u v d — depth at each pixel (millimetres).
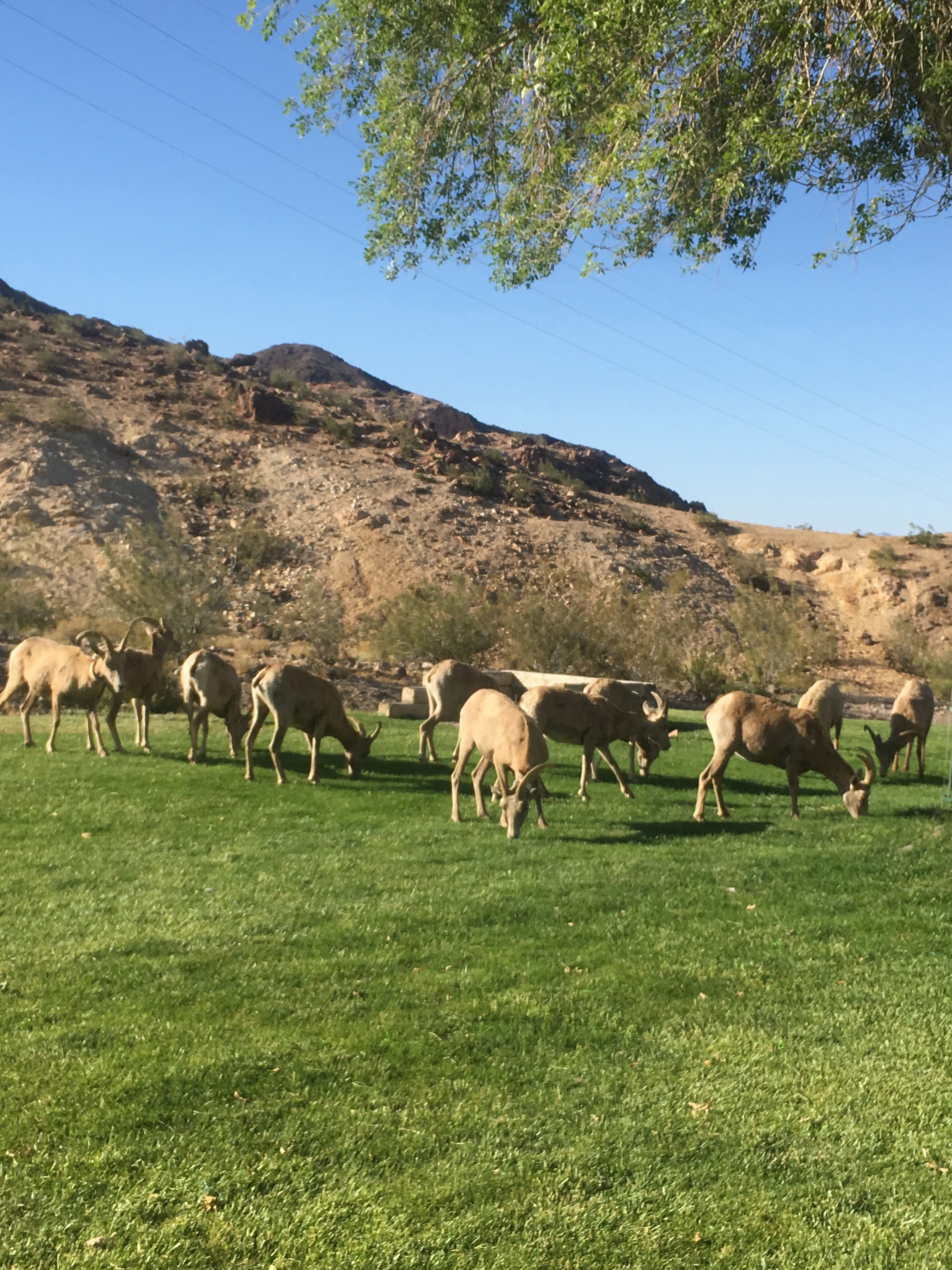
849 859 10195
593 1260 3895
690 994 6625
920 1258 3916
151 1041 5676
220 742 17984
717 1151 4680
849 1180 4465
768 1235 4059
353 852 10461
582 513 63469
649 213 11852
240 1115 4883
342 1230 4035
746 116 10531
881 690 45625
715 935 7840
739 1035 5953
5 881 9070
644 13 10000
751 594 49031
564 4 10227
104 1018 6008
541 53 11398
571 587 49562
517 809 10852
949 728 25938
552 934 7824
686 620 41000
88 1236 3955
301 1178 4383
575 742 14203
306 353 117438
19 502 46375
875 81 10195
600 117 11266
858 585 61031
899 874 9641
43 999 6289
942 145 9906
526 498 62094
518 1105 5078
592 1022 6098
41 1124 4750
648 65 10438
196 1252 3883
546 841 11109
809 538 69062
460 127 13289
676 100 10328
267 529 51438
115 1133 4699
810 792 15242
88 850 10352
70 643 30594
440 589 46156
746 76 10383
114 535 45750
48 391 59906
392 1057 5578
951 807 13758
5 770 14234
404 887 9102
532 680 24516
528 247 13352
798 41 9773
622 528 63312
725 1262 3898
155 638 17000
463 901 8633
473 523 56156
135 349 78812
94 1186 4281
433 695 17344
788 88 9859
